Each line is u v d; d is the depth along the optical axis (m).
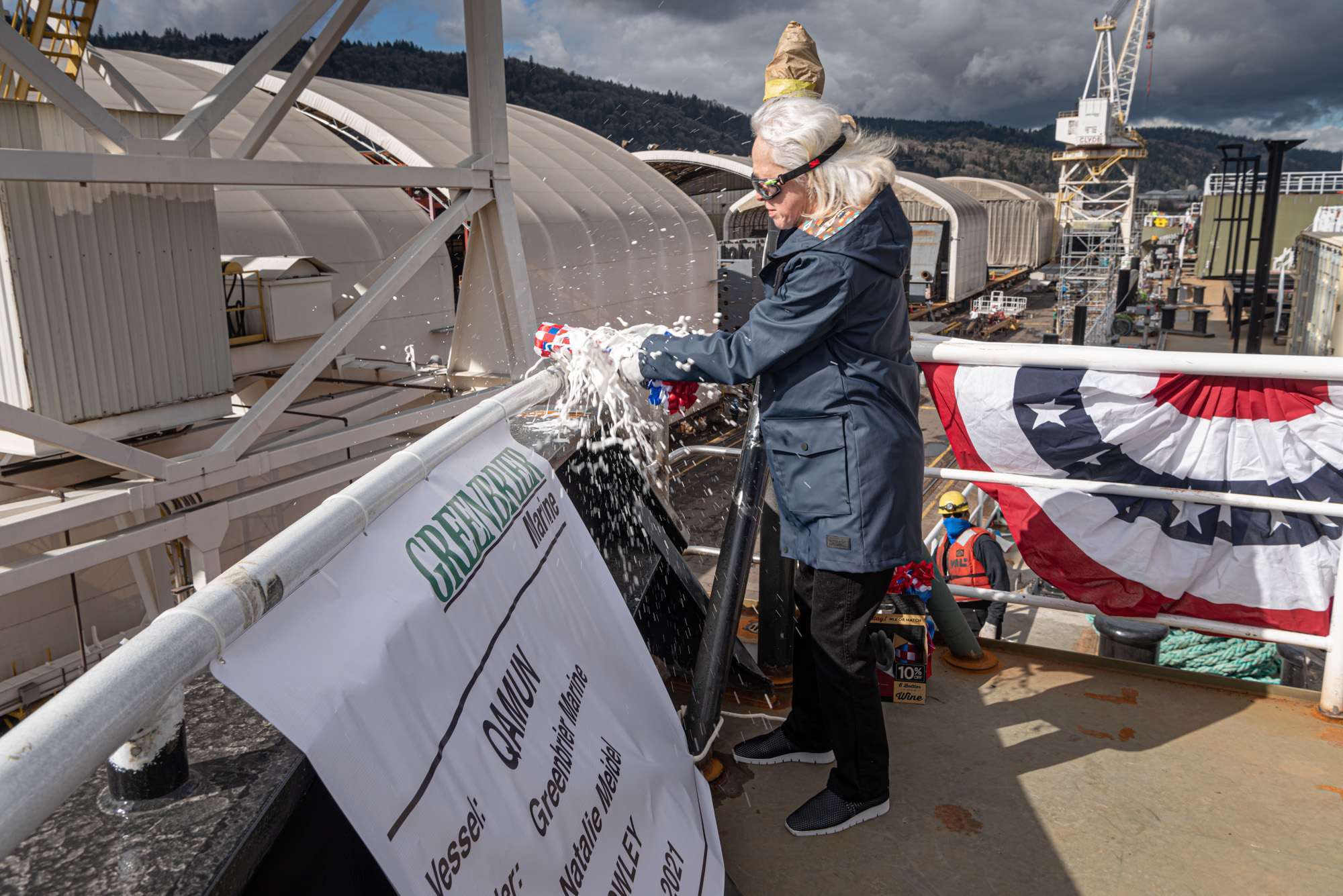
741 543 1.76
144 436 5.11
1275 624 2.27
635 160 27.64
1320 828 1.76
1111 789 1.90
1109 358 2.24
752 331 1.52
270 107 5.94
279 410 4.95
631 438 2.12
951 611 2.40
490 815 0.82
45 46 5.48
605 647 1.43
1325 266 34.19
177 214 5.00
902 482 1.59
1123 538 2.36
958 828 1.78
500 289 6.35
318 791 0.74
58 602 6.58
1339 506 2.12
